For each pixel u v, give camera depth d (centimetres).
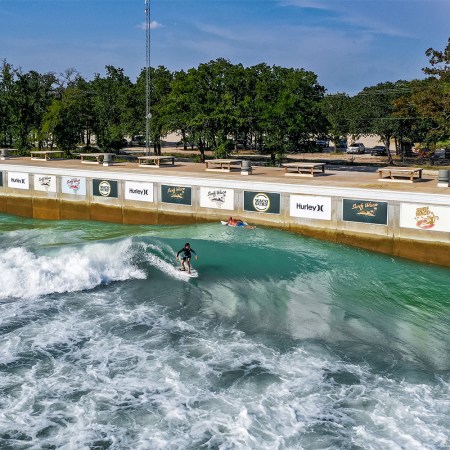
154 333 2008
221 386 1644
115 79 8688
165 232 3612
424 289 2592
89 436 1409
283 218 3566
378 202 3189
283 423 1465
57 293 2389
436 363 1817
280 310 2264
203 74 5706
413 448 1362
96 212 4344
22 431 1425
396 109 5834
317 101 5844
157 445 1375
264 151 7088
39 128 6688
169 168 4616
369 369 1764
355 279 2706
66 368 1741
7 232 3800
